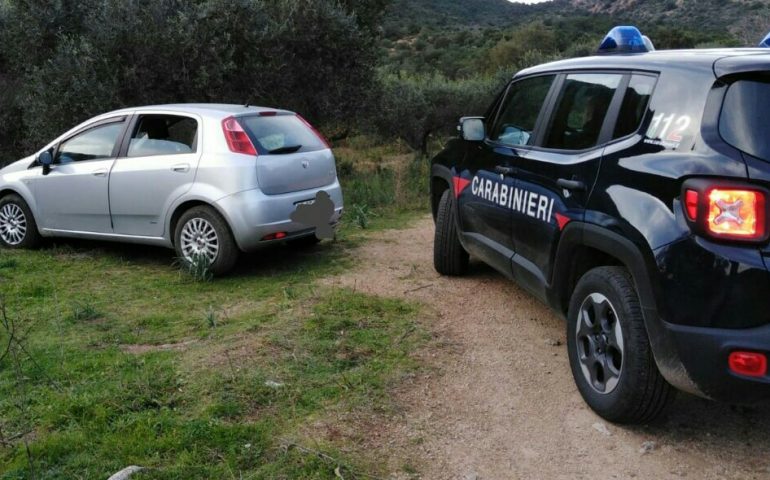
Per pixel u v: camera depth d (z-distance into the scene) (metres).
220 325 4.93
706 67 3.15
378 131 14.34
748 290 2.75
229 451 3.20
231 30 10.25
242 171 5.91
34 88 9.77
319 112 11.75
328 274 6.32
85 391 3.80
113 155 6.66
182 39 9.75
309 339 4.58
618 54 4.12
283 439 3.34
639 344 3.23
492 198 4.87
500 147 4.93
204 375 4.01
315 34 11.09
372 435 3.43
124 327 4.91
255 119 6.25
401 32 61.62
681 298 2.90
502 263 4.82
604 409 3.49
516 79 5.20
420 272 6.38
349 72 11.80
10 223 7.37
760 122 2.84
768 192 2.73
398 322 5.00
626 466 3.19
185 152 6.23
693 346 2.88
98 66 9.55
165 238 6.40
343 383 3.95
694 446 3.34
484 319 5.11
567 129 4.12
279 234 6.10
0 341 4.63
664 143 3.18
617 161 3.44
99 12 9.83
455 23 78.25
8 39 10.62
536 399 3.84
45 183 7.02
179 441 3.26
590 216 3.52
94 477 3.01
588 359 3.64
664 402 3.29
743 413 3.65
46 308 5.35
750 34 16.19
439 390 3.94
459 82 16.48
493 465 3.21
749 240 2.75
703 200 2.83
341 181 11.66
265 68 10.59
